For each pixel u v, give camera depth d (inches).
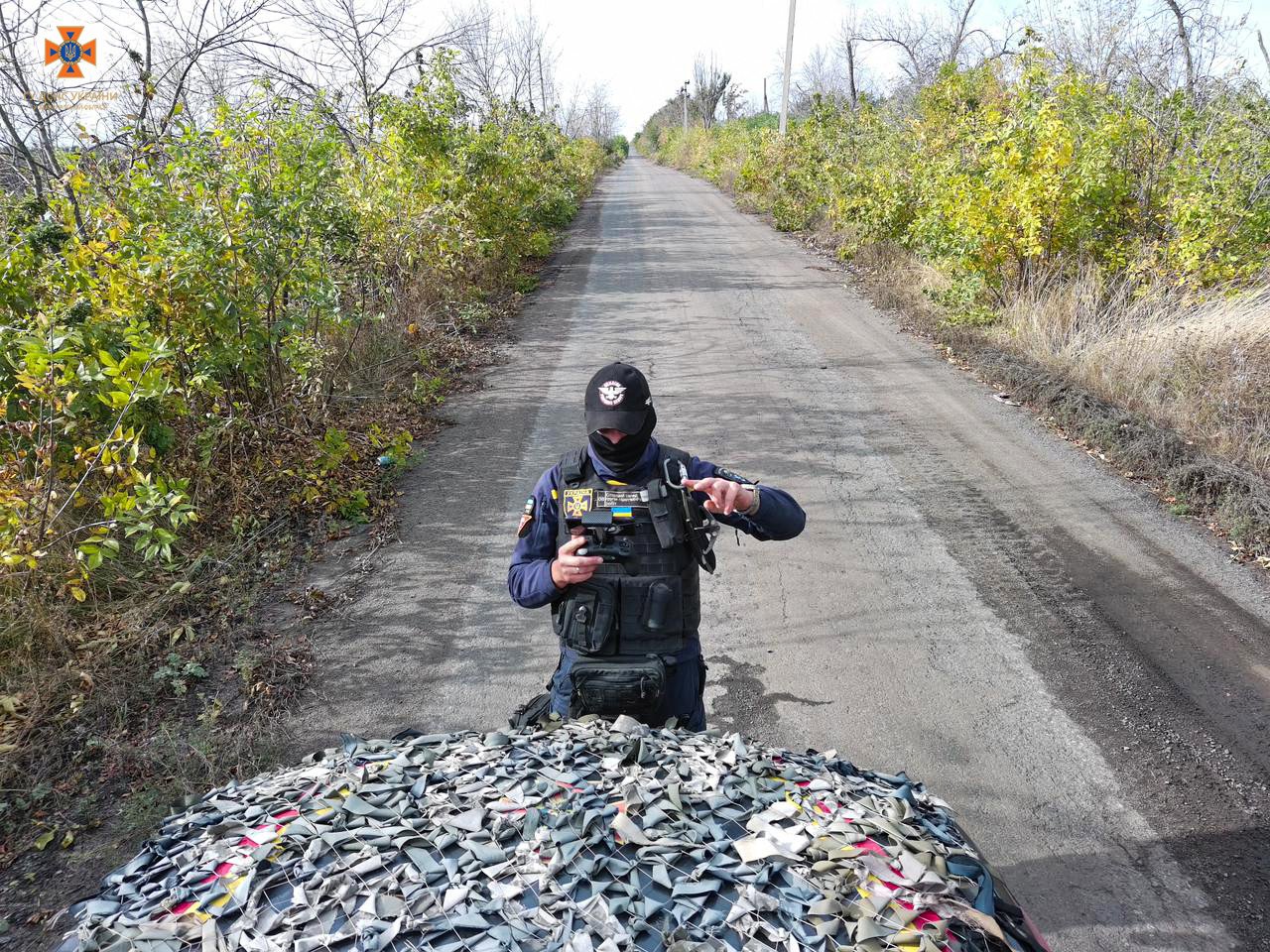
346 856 58.9
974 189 444.5
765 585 210.2
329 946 52.7
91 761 149.6
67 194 271.6
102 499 176.2
